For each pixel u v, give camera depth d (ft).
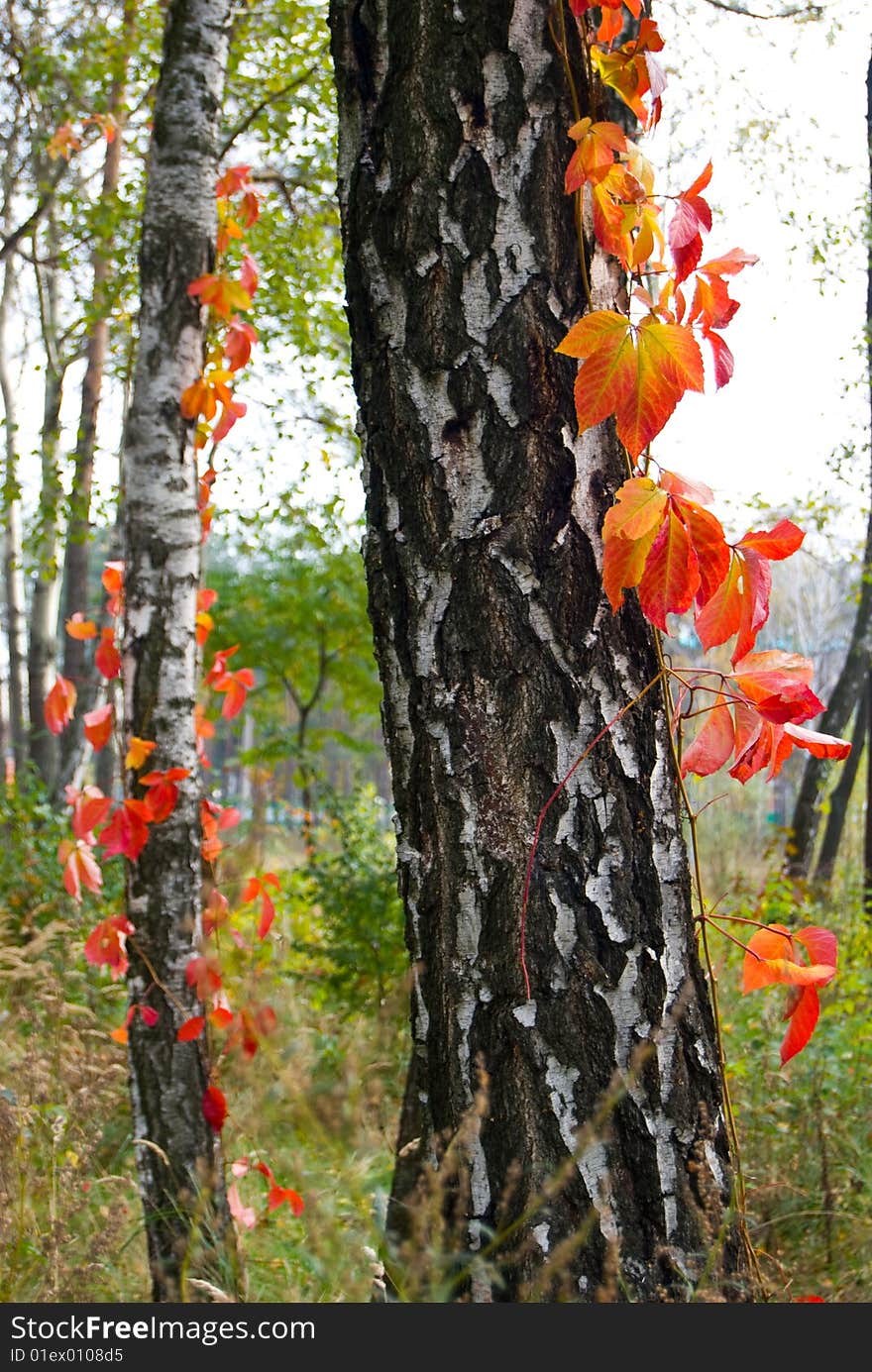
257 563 37.37
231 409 9.36
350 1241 5.34
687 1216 4.90
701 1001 5.16
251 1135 7.92
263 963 10.86
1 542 39.70
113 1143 10.66
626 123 9.63
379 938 16.31
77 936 15.60
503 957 4.96
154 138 9.13
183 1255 7.45
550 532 5.06
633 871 5.03
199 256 9.07
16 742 39.68
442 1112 5.16
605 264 5.32
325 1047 10.80
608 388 4.55
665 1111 4.92
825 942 5.13
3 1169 7.68
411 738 5.21
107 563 8.97
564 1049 4.89
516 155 5.15
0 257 29.58
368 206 5.31
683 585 4.61
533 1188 4.84
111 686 8.86
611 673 5.09
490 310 5.13
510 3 5.16
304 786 23.04
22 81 26.43
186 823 8.53
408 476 5.20
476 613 5.06
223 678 10.05
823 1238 8.54
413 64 5.20
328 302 22.91
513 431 5.08
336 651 38.50
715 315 5.29
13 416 38.11
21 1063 8.96
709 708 5.21
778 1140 10.27
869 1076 11.78
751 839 27.63
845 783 30.45
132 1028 8.20
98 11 25.77
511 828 4.99
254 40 22.34
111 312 23.29
